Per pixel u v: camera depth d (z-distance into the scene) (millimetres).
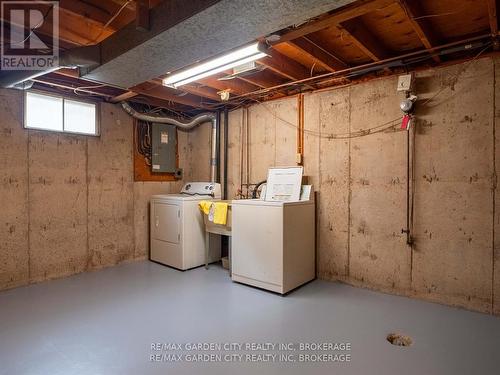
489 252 2742
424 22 2426
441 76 2945
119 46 2273
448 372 1934
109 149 4184
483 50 2723
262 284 3348
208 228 4109
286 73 3205
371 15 2418
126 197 4383
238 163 4488
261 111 4227
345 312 2799
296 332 2434
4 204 3303
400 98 3166
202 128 5000
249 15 1760
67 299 3072
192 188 4703
